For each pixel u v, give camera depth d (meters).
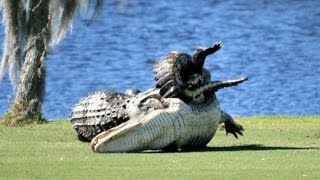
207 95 46.28
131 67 113.25
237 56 120.50
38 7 58.00
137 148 44.53
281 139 49.25
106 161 41.72
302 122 57.16
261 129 53.28
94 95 48.81
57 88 95.94
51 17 58.59
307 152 44.03
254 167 40.16
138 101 46.38
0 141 48.75
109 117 47.47
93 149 44.34
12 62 58.41
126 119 46.94
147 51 129.88
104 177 38.22
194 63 46.41
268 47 131.38
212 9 179.88
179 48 136.38
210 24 160.75
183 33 149.75
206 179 37.72
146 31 150.25
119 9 65.19
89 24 60.56
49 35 58.28
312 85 95.69
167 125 44.59
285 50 127.31
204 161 41.66
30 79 57.47
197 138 45.47
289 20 165.00
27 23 58.16
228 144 47.62
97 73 107.75
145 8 176.25
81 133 48.91
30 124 56.88
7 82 87.88
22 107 57.31
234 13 175.88
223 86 46.12
